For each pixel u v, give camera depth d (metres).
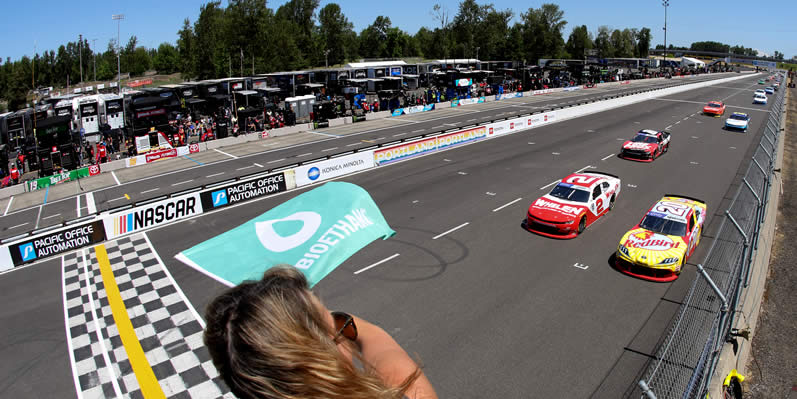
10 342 11.32
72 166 30.91
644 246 13.23
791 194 20.95
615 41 148.75
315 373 0.90
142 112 36.50
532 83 70.69
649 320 10.93
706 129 37.50
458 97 59.03
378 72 60.91
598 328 10.66
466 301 11.97
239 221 19.05
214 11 81.50
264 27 79.56
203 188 20.25
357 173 25.91
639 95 58.25
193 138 39.78
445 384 9.01
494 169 25.55
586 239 15.73
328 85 55.69
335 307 11.83
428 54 124.81
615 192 18.61
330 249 2.75
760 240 15.03
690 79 98.75
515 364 9.51
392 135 37.66
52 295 13.65
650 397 5.17
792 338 10.41
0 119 37.56
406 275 13.42
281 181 23.14
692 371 7.59
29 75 93.25
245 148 35.44
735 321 10.35
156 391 9.34
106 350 10.77
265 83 50.75
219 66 76.81
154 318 11.98
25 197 26.56
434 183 23.11
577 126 39.50
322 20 111.12
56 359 10.55
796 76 123.06
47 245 16.45
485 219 17.81
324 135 38.94
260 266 2.75
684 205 14.80
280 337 0.94
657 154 27.81
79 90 62.06
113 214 17.81
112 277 14.55
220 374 1.03
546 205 16.56
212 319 1.06
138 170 30.83
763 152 18.08
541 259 14.26
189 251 3.08
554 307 11.58
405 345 10.26
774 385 8.97
